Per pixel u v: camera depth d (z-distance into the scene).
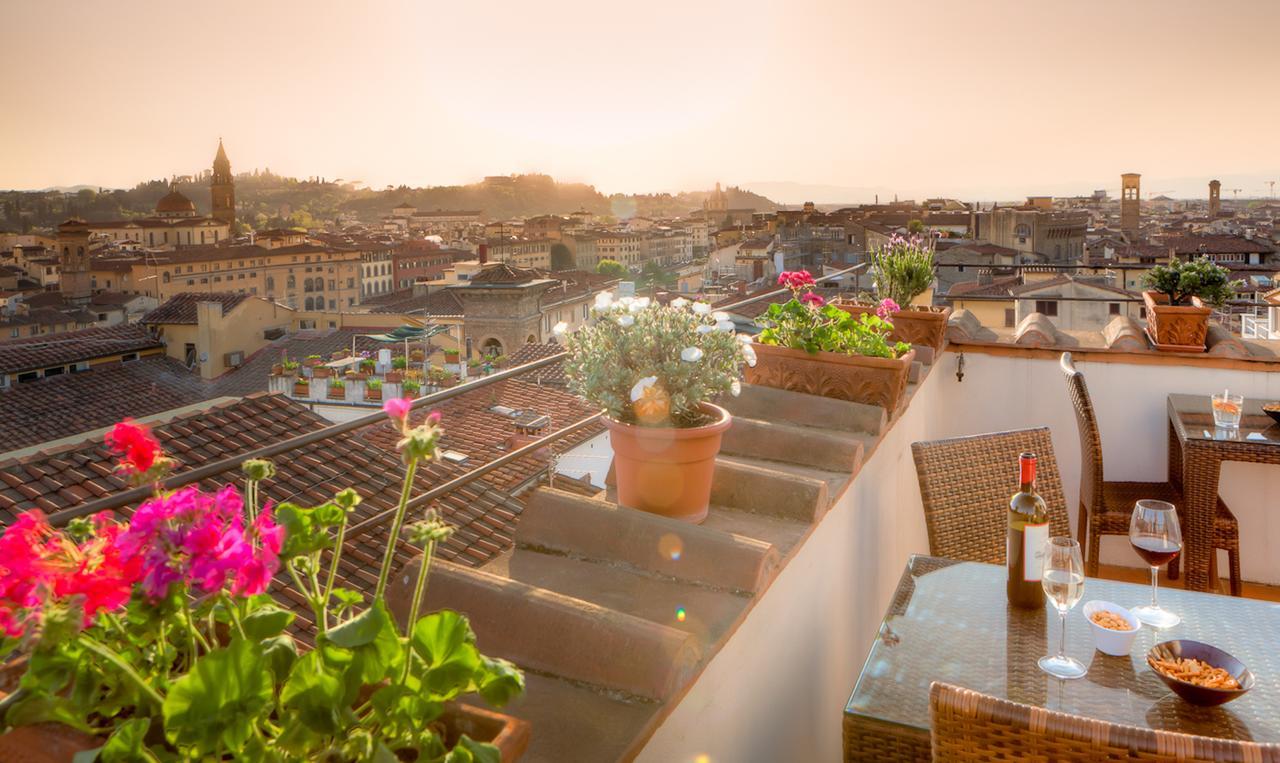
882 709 2.01
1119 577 4.82
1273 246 64.44
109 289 93.38
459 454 14.82
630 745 1.52
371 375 25.83
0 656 0.92
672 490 2.40
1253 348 4.80
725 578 2.10
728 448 3.13
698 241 191.38
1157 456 5.02
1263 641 2.32
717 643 1.86
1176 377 4.93
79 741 1.04
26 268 116.44
